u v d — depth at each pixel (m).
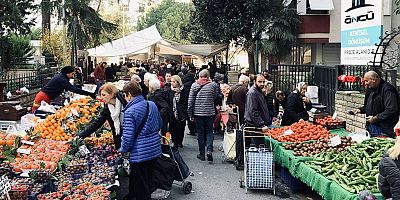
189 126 13.95
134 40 28.83
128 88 6.55
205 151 11.39
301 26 25.02
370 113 8.36
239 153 9.60
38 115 8.79
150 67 28.20
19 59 19.20
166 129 9.84
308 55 26.41
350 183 5.85
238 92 11.59
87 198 5.05
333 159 6.93
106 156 6.82
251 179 8.05
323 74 14.08
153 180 7.24
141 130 6.49
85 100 8.62
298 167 7.25
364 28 11.66
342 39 13.00
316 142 8.05
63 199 5.06
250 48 25.95
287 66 16.83
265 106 9.21
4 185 4.51
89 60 30.30
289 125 9.98
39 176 5.38
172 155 7.77
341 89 12.52
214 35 28.17
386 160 4.66
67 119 7.75
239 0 26.11
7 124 9.15
